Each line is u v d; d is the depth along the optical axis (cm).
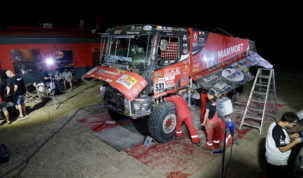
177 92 558
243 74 643
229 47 694
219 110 448
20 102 670
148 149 480
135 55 494
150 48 458
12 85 660
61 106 782
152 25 460
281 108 737
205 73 611
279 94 921
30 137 548
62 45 1048
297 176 336
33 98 880
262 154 458
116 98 528
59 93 955
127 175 393
